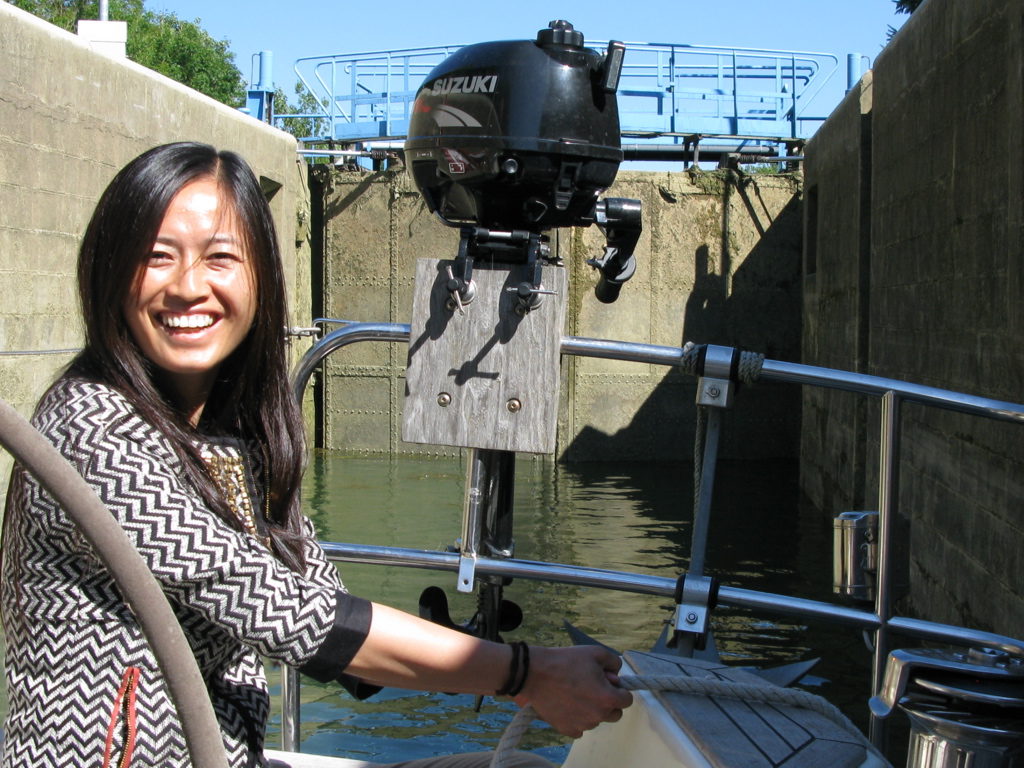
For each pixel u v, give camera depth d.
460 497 12.19
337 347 2.27
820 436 12.30
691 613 2.05
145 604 0.86
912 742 1.33
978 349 6.20
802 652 6.60
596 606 7.53
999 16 5.79
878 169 9.38
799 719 1.44
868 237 10.12
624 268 2.65
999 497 5.63
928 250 7.52
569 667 1.41
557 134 2.51
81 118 8.72
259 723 1.43
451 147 2.60
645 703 1.48
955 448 6.59
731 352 2.09
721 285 15.19
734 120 15.28
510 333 2.16
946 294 6.98
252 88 15.31
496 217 2.62
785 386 15.36
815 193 14.06
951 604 6.63
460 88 2.61
